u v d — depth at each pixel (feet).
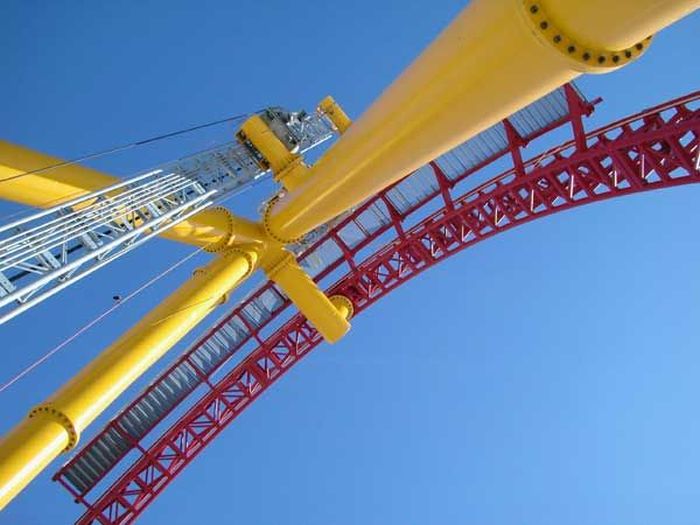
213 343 114.42
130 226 43.34
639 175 82.53
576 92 82.89
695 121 73.00
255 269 70.79
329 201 54.39
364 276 115.65
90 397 46.21
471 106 31.63
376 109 39.06
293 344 117.50
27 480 42.14
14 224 33.73
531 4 24.91
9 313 31.35
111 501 114.42
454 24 29.96
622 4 22.50
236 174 64.64
